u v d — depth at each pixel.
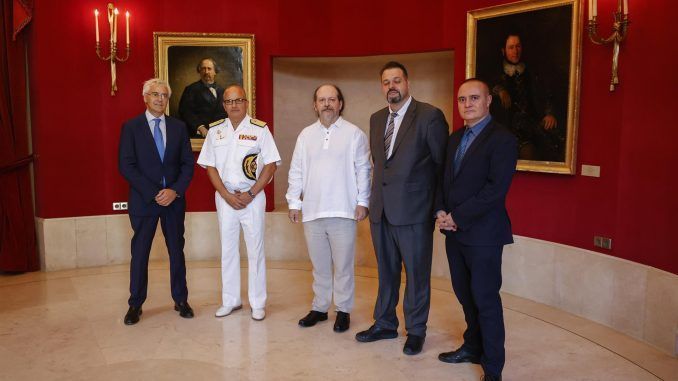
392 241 3.66
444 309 4.44
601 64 4.11
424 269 3.55
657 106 3.65
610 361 3.44
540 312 4.38
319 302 4.09
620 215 3.98
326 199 3.81
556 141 4.41
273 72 6.44
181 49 5.77
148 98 4.05
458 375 3.24
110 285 5.07
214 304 4.55
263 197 4.19
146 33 5.77
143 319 4.17
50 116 5.49
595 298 4.15
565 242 4.45
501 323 3.07
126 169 4.03
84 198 5.71
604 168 4.10
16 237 5.44
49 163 5.53
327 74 6.70
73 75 5.55
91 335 3.84
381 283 3.73
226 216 4.15
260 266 4.18
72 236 5.66
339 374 3.25
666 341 3.57
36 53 5.39
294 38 5.93
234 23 5.92
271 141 4.18
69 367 3.32
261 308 4.19
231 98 4.04
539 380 3.18
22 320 4.13
